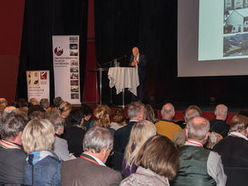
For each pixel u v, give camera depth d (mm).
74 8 9156
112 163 2580
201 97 8805
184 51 8352
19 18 9242
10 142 1933
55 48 8242
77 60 8266
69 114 3631
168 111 3135
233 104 7797
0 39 9141
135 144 1939
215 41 7613
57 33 9258
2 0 9031
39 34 9398
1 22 9109
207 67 7820
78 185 1520
